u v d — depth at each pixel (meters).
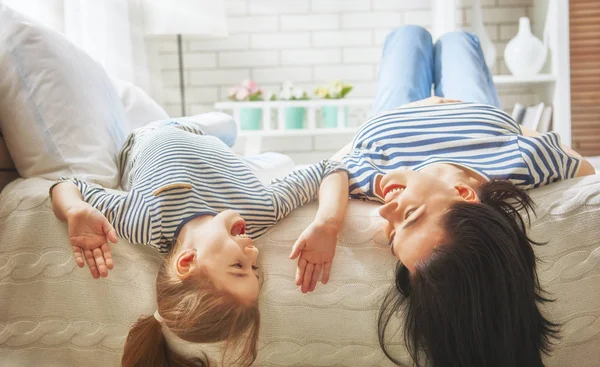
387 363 1.17
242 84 3.26
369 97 3.57
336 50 3.55
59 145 1.37
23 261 1.22
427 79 2.29
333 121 3.17
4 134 1.38
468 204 1.07
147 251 1.21
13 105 1.36
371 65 3.56
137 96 2.02
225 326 1.02
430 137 1.36
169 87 3.54
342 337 1.16
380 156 1.36
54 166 1.37
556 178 1.24
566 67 3.21
